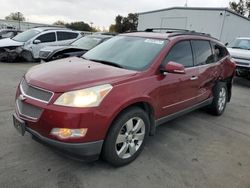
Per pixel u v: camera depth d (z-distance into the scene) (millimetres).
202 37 4656
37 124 2676
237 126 4922
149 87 3205
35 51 11266
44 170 2920
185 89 3973
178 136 4188
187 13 22281
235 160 3555
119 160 3043
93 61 3721
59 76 2885
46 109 2596
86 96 2621
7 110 4688
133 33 4402
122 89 2879
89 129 2627
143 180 2902
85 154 2723
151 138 4020
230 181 3037
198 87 4379
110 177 2902
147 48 3730
